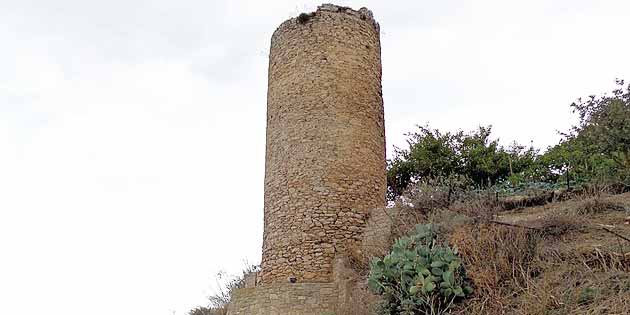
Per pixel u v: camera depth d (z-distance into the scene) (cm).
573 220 1080
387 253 1215
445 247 1036
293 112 1658
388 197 2389
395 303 1001
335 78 1675
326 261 1514
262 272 1592
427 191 1438
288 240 1551
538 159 2256
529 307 849
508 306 890
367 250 1461
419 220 1362
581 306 814
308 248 1526
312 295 1398
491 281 945
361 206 1589
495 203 1416
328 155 1599
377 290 1033
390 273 1020
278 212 1593
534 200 1454
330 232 1537
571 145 1970
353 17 1767
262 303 1440
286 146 1638
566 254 946
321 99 1648
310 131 1622
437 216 1239
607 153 1390
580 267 901
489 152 2434
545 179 2034
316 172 1583
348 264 1476
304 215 1555
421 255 1012
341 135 1627
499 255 986
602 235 1014
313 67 1681
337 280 1444
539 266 948
